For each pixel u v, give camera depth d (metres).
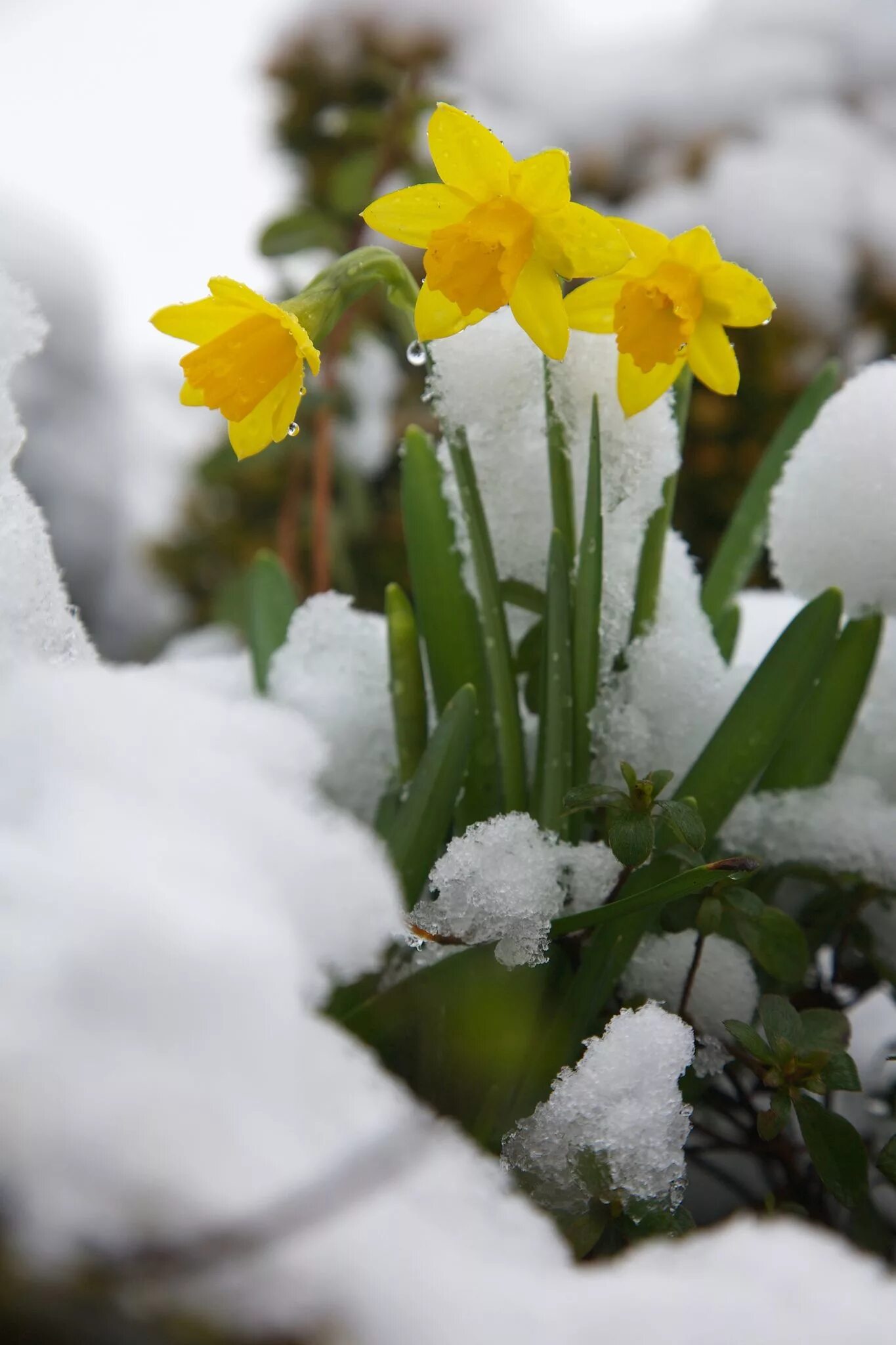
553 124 2.29
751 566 1.08
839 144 2.11
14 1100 0.82
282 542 1.64
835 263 1.97
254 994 0.85
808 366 1.93
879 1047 1.08
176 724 0.91
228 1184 0.82
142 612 2.91
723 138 2.20
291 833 0.89
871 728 1.06
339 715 1.06
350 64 2.11
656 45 2.36
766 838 1.03
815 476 1.02
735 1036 0.96
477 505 1.00
